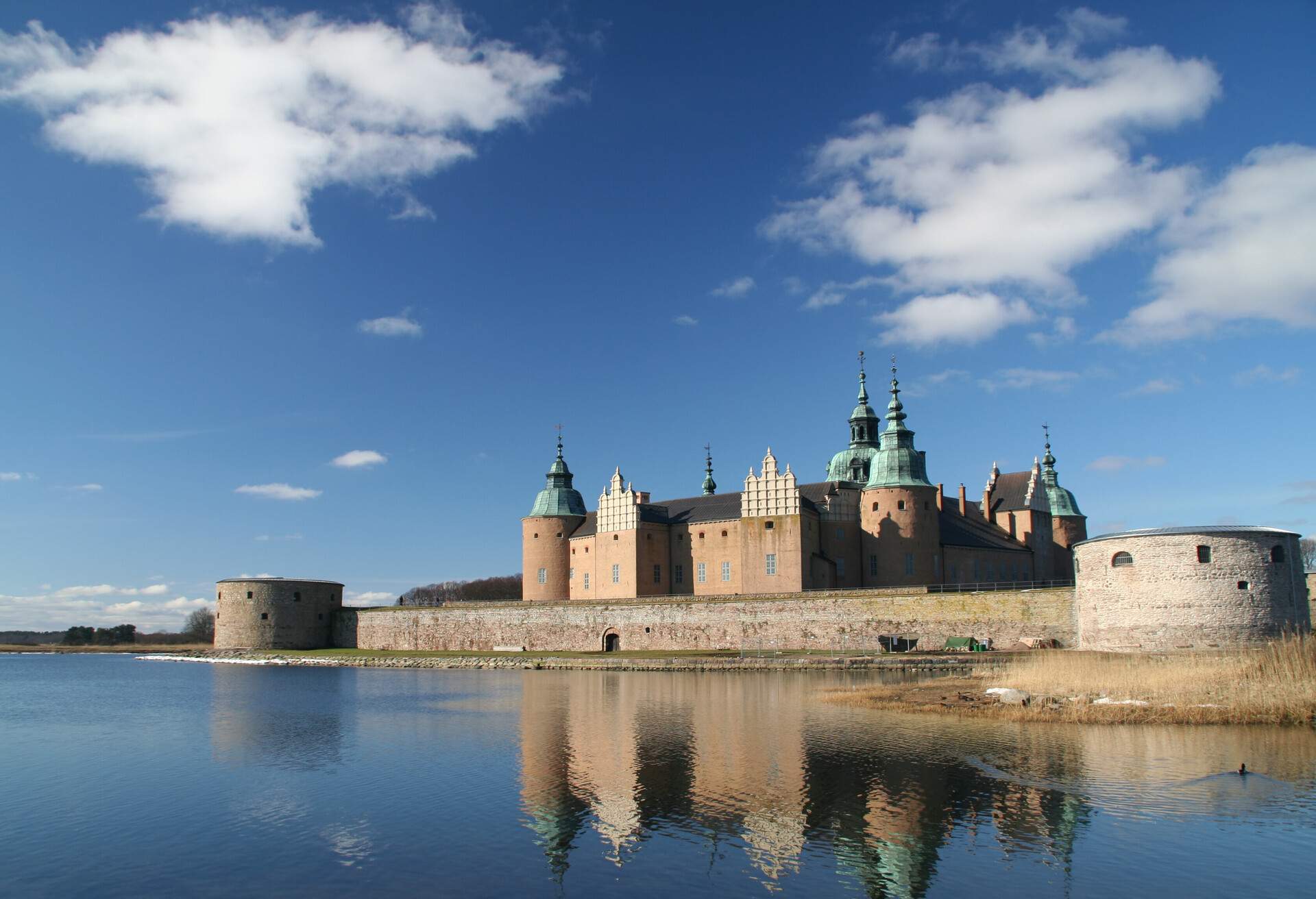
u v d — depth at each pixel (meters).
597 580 119.12
